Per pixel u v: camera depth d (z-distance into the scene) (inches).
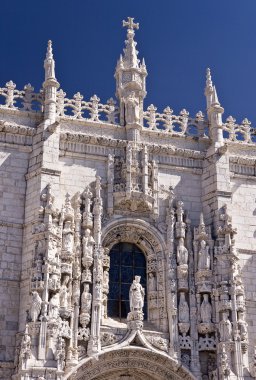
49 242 1358.3
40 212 1391.5
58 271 1349.7
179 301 1441.9
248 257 1537.9
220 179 1549.0
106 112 1581.0
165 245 1492.4
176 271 1465.3
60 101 1552.7
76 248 1419.8
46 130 1478.8
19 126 1486.2
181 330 1416.1
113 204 1489.9
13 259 1395.2
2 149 1473.9
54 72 1550.2
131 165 1512.1
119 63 1627.7
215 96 1641.2
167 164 1566.2
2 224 1413.6
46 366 1261.1
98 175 1510.8
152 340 1395.2
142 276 1497.3
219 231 1489.9
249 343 1457.9
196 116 1638.8
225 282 1440.7
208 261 1461.6
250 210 1587.1
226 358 1375.5
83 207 1466.5
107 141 1531.7
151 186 1523.1
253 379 1386.6
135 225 1492.4
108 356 1355.8
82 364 1323.8
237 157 1611.7
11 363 1315.2
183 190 1560.0
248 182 1612.9
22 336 1315.2
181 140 1606.8
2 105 1508.4
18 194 1450.5
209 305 1437.0
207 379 1398.9
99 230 1443.2
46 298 1312.7
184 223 1508.4
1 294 1363.2
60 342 1290.6
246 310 1485.0
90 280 1398.9
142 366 1385.3
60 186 1476.4
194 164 1589.6
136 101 1584.6
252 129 1673.2
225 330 1401.3
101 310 1397.6
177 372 1387.8
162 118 1612.9
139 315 1392.7
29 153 1487.5
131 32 1668.3
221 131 1610.5
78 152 1512.1
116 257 1494.8
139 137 1563.7
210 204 1544.0
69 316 1347.2
